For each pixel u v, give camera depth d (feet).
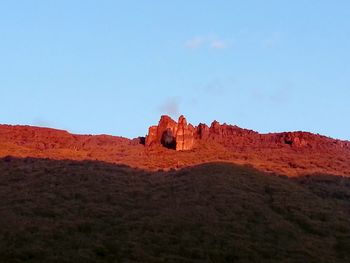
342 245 189.88
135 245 174.81
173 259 168.14
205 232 184.96
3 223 187.32
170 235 182.50
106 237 181.27
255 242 183.32
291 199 222.89
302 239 189.98
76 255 165.89
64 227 185.98
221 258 171.32
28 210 200.95
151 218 195.11
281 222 199.93
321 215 211.82
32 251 167.32
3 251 166.20
